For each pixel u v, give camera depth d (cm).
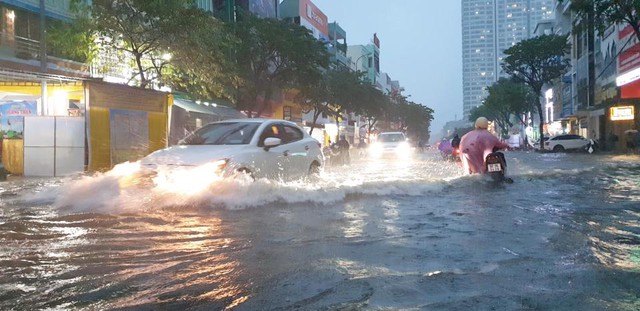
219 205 662
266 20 2778
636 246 445
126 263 400
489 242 463
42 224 552
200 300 313
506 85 7112
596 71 4544
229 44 2211
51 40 1895
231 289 333
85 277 362
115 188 692
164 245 459
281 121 930
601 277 348
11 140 1573
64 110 1884
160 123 1839
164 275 366
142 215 600
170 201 666
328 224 555
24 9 1956
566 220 580
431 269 372
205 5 3120
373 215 612
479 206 686
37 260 410
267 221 570
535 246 446
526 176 1102
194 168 701
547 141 4259
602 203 715
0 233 509
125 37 1777
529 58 5175
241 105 3155
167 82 1988
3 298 319
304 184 811
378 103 4941
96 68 2166
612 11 2694
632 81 3303
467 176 936
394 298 307
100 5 1714
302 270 372
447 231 516
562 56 5566
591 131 4944
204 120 2594
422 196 775
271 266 386
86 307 302
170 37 1759
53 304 308
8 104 1852
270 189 716
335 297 312
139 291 331
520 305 295
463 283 336
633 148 3312
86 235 501
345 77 4497
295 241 473
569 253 419
